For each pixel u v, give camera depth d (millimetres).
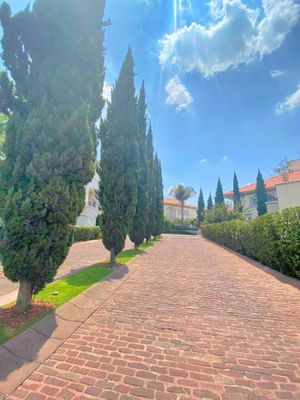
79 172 4617
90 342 3664
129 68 10695
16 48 4578
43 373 2887
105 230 9391
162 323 4422
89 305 5172
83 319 4488
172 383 2764
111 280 7242
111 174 9586
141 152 14797
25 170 4215
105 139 10023
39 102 4512
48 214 4242
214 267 10266
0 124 12211
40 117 4277
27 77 4625
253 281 7773
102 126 10109
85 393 2568
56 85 4559
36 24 4656
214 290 6703
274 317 4805
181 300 5773
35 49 4645
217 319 4660
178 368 3061
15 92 4629
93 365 3076
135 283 7242
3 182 4227
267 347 3625
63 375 2857
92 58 5320
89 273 7961
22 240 4059
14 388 2611
